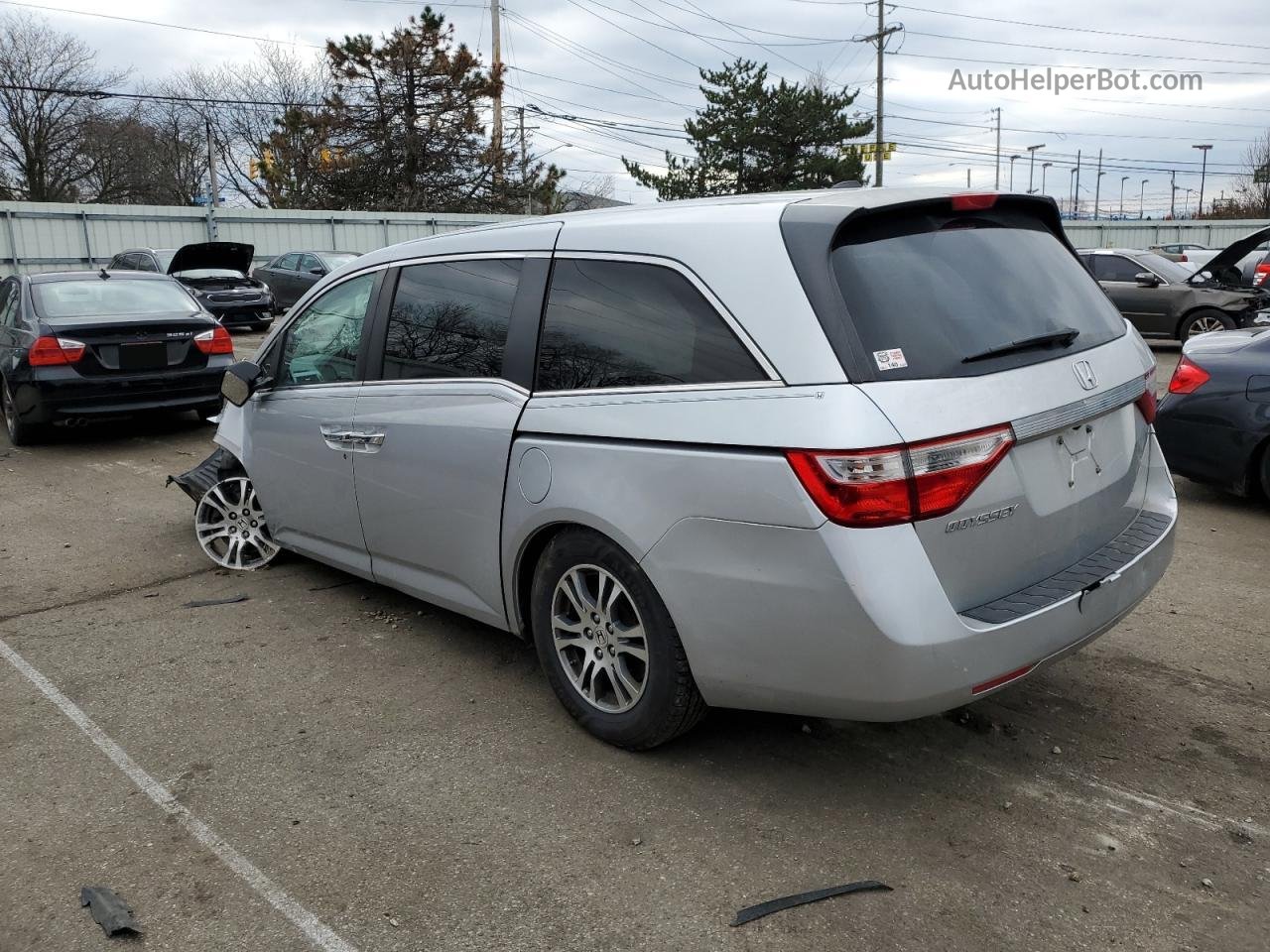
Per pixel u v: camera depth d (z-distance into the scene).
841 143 40.03
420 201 38.41
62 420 8.38
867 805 2.98
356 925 2.50
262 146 47.97
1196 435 6.17
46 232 26.50
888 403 2.54
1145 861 2.70
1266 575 5.00
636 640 3.14
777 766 3.21
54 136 46.19
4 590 5.04
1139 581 3.10
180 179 55.19
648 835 2.85
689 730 3.16
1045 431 2.80
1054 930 2.43
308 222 30.09
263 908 2.57
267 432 4.71
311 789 3.12
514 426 3.36
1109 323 3.37
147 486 7.29
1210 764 3.19
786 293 2.70
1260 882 2.61
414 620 4.54
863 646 2.56
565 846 2.81
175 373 8.69
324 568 5.30
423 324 3.87
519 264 3.51
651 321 3.01
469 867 2.72
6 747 3.42
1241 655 4.01
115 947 2.43
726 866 2.70
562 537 3.26
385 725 3.54
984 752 3.27
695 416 2.80
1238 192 62.91
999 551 2.74
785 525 2.61
